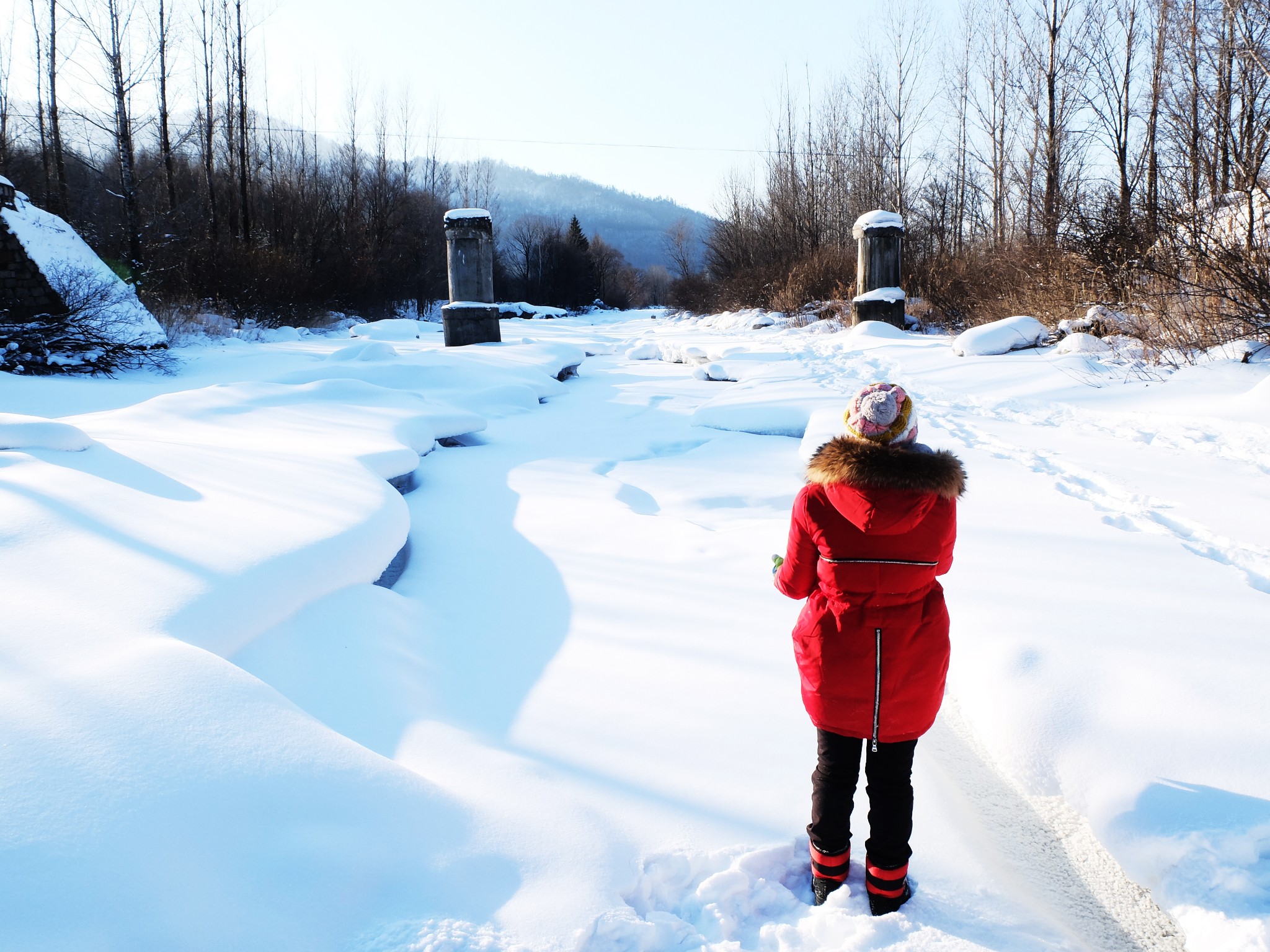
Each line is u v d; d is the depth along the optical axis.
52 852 1.87
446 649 3.93
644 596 4.48
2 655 2.62
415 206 50.53
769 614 4.15
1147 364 10.34
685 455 8.45
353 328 28.19
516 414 10.80
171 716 2.39
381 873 2.06
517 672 3.66
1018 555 4.34
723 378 14.55
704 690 3.40
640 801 2.62
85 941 1.71
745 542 5.19
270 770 2.27
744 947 2.10
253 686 2.64
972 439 7.79
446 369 11.62
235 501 4.60
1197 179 10.47
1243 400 7.97
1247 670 2.88
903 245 24.36
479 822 2.32
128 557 3.51
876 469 2.12
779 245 35.84
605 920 2.01
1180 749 2.50
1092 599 3.65
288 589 3.64
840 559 2.22
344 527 4.41
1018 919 2.18
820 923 2.15
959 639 3.41
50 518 3.74
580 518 6.00
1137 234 12.09
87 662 2.63
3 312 12.96
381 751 2.80
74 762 2.13
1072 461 6.67
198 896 1.88
